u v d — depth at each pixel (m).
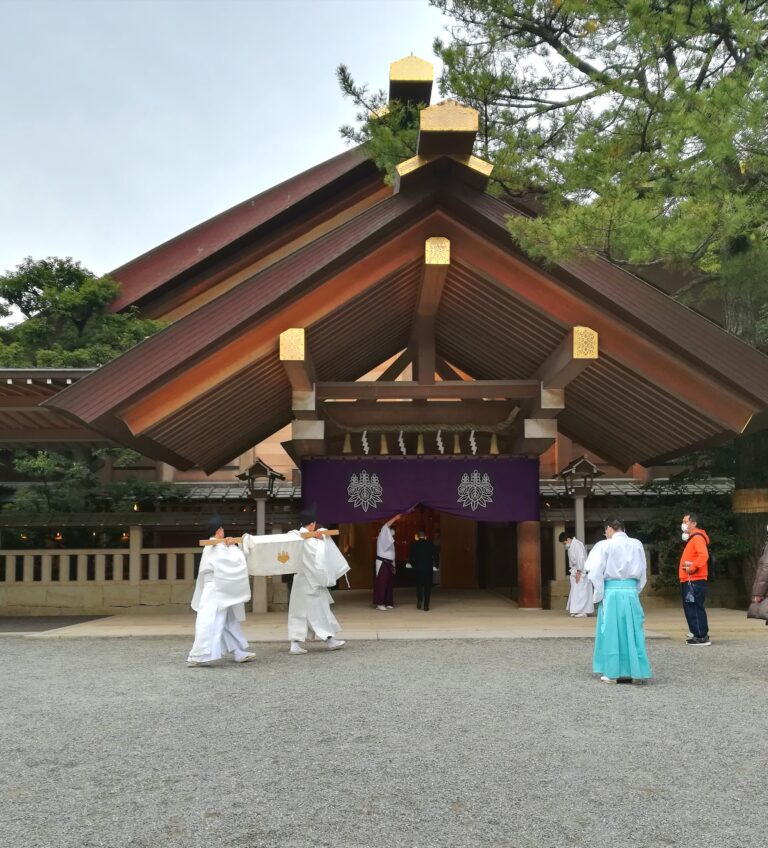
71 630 11.75
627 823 3.88
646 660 7.36
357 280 11.72
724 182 10.03
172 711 6.30
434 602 16.81
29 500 17.33
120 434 11.88
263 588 14.64
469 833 3.75
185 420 12.65
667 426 13.76
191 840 3.68
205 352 11.40
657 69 10.55
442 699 6.69
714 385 11.94
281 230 19.42
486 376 15.91
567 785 4.43
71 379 12.74
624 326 11.84
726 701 6.62
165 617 14.24
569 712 6.20
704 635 10.09
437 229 11.73
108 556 16.88
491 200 11.45
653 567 15.91
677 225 9.32
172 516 16.75
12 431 15.95
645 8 9.65
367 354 15.64
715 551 15.35
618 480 19.81
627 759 4.93
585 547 15.68
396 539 21.25
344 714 6.14
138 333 16.53
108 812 4.05
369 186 19.52
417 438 16.50
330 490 15.18
